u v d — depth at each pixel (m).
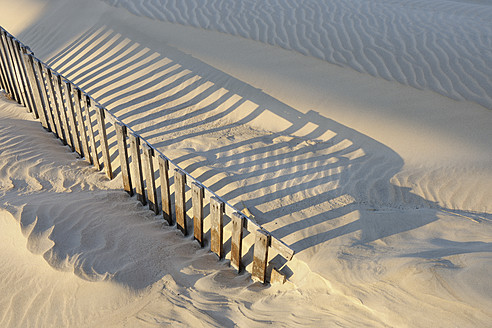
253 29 11.19
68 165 7.19
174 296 4.40
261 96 8.81
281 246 4.41
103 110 6.25
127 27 11.41
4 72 9.37
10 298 4.27
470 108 8.09
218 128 8.17
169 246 5.34
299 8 12.50
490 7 13.37
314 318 3.98
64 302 4.19
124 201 6.40
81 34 11.64
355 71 9.29
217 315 4.17
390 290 3.95
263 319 4.09
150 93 9.14
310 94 8.74
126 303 4.23
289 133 8.02
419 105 8.26
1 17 13.84
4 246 4.81
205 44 10.50
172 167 6.90
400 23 11.48
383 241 5.13
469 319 3.38
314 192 6.36
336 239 5.20
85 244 4.88
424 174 6.87
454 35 10.72
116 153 7.50
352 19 11.73
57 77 7.00
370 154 7.38
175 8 12.47
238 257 5.00
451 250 4.49
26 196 5.81
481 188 6.47
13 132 7.72
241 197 6.18
